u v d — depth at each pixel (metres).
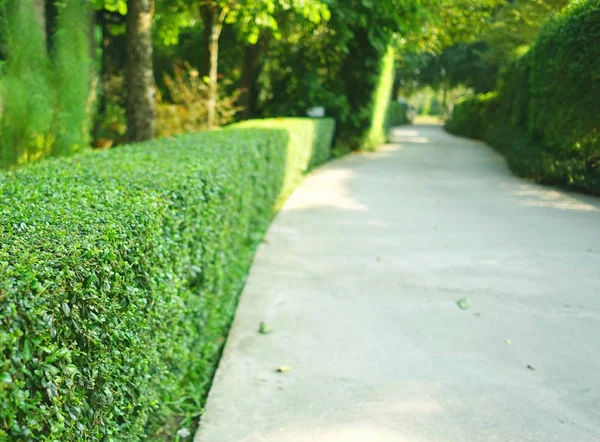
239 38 11.93
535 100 10.46
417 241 6.28
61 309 1.72
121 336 2.19
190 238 3.40
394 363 3.55
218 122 12.98
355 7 11.48
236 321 4.28
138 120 7.97
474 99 23.98
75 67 6.53
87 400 1.96
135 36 7.80
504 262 5.39
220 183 4.16
